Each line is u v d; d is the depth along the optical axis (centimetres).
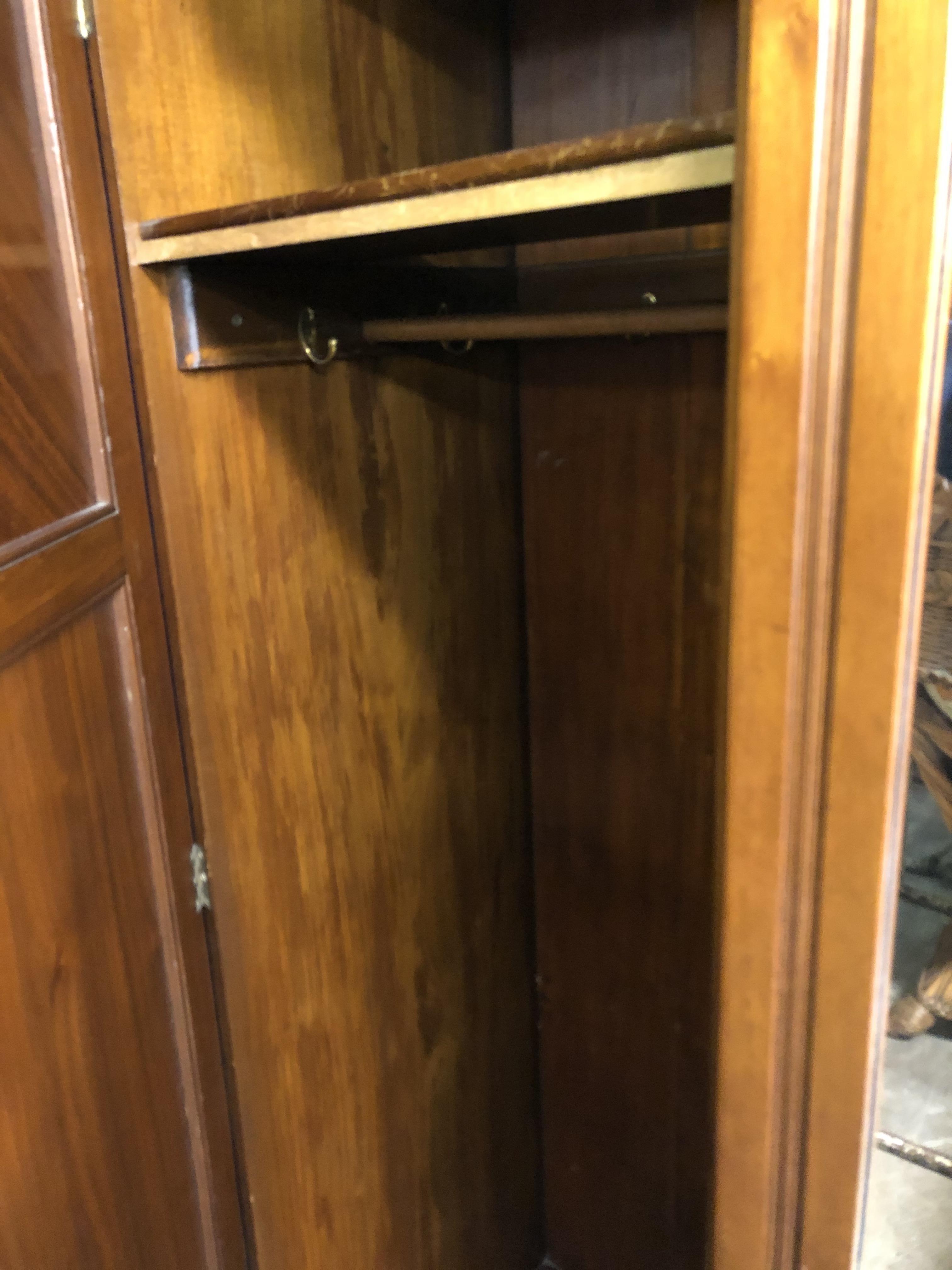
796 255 43
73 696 67
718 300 101
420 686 114
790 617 47
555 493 122
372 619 105
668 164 52
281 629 93
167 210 76
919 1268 61
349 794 105
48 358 64
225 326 81
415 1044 123
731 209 55
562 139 111
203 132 79
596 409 115
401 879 116
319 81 90
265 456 88
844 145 41
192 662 83
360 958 110
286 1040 100
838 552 46
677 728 119
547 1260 157
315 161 90
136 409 75
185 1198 86
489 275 113
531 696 133
